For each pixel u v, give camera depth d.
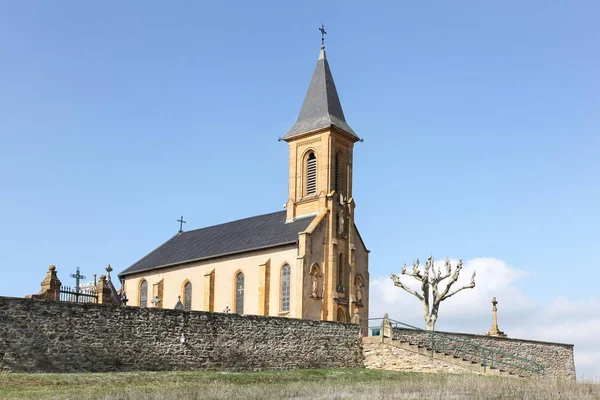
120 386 36.59
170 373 42.22
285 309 72.25
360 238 79.56
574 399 31.44
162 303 85.62
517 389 34.81
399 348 55.66
